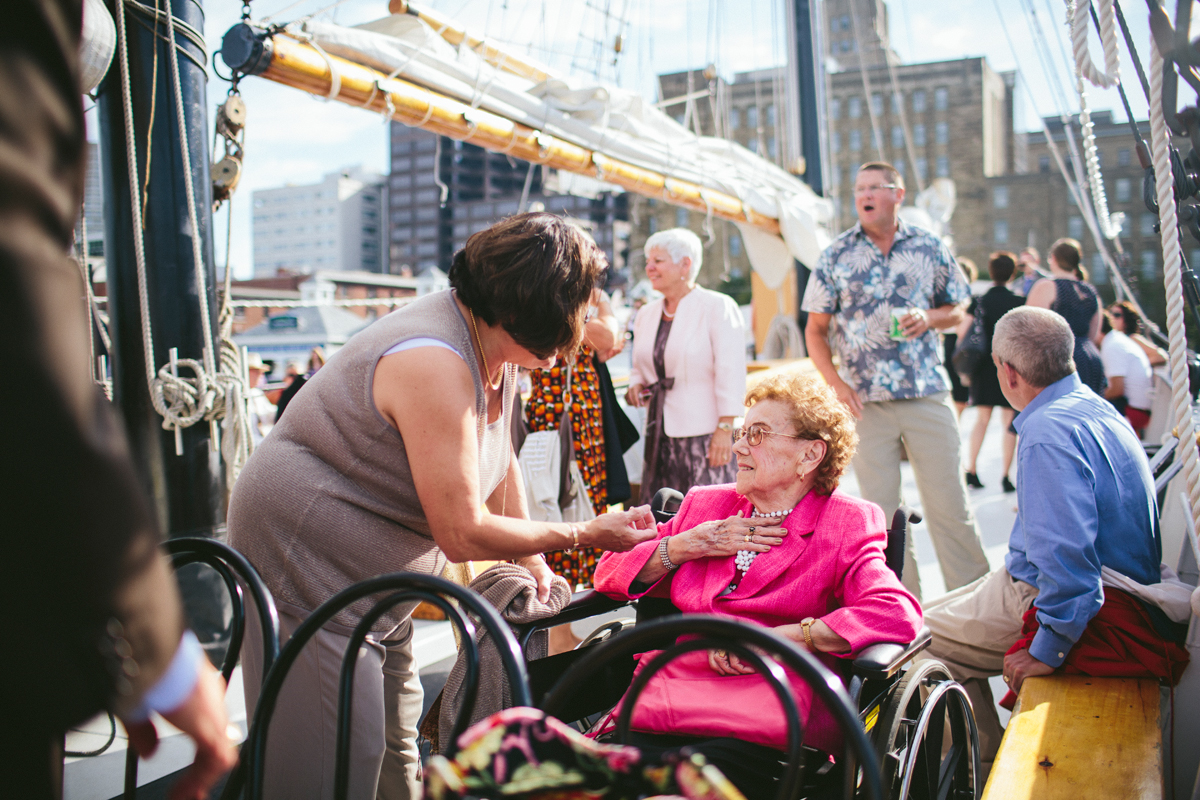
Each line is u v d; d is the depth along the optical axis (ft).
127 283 9.91
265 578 5.31
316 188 378.94
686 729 5.71
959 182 253.24
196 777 3.02
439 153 13.50
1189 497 4.85
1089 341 15.35
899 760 5.28
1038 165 281.33
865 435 11.91
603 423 11.16
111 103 9.66
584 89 14.94
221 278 11.21
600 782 3.08
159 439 10.01
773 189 24.07
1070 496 6.71
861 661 5.15
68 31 2.41
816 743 5.46
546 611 6.38
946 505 11.50
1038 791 5.24
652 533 6.12
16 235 2.18
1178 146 4.93
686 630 3.67
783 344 28.12
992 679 10.85
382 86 10.84
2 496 2.14
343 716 4.21
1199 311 5.02
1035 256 31.07
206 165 10.32
